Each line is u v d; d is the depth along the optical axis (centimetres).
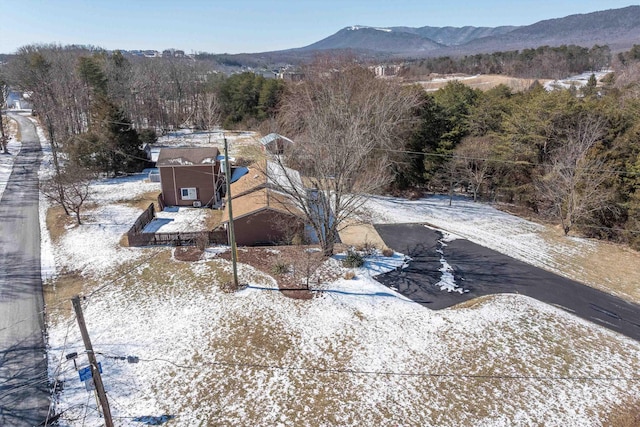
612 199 2575
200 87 7338
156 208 2959
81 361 1483
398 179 3506
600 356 1587
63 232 2534
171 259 2223
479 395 1388
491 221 3012
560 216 2858
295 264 2145
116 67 6166
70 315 1747
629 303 1961
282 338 1638
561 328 1748
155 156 4488
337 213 2252
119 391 1359
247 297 1891
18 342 1574
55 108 4672
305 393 1380
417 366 1512
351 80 3853
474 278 2152
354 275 2117
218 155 3291
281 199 2553
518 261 2362
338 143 2303
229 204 1823
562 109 3042
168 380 1413
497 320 1788
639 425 1270
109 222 2692
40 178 3584
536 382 1448
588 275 2225
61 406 1295
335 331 1694
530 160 3200
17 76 6762
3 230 2552
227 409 1309
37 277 2030
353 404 1341
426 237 2672
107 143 3653
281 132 4025
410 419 1289
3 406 1287
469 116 3631
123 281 2005
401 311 1841
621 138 2736
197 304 1833
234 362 1503
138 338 1611
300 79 5716
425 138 3541
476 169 3359
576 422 1288
